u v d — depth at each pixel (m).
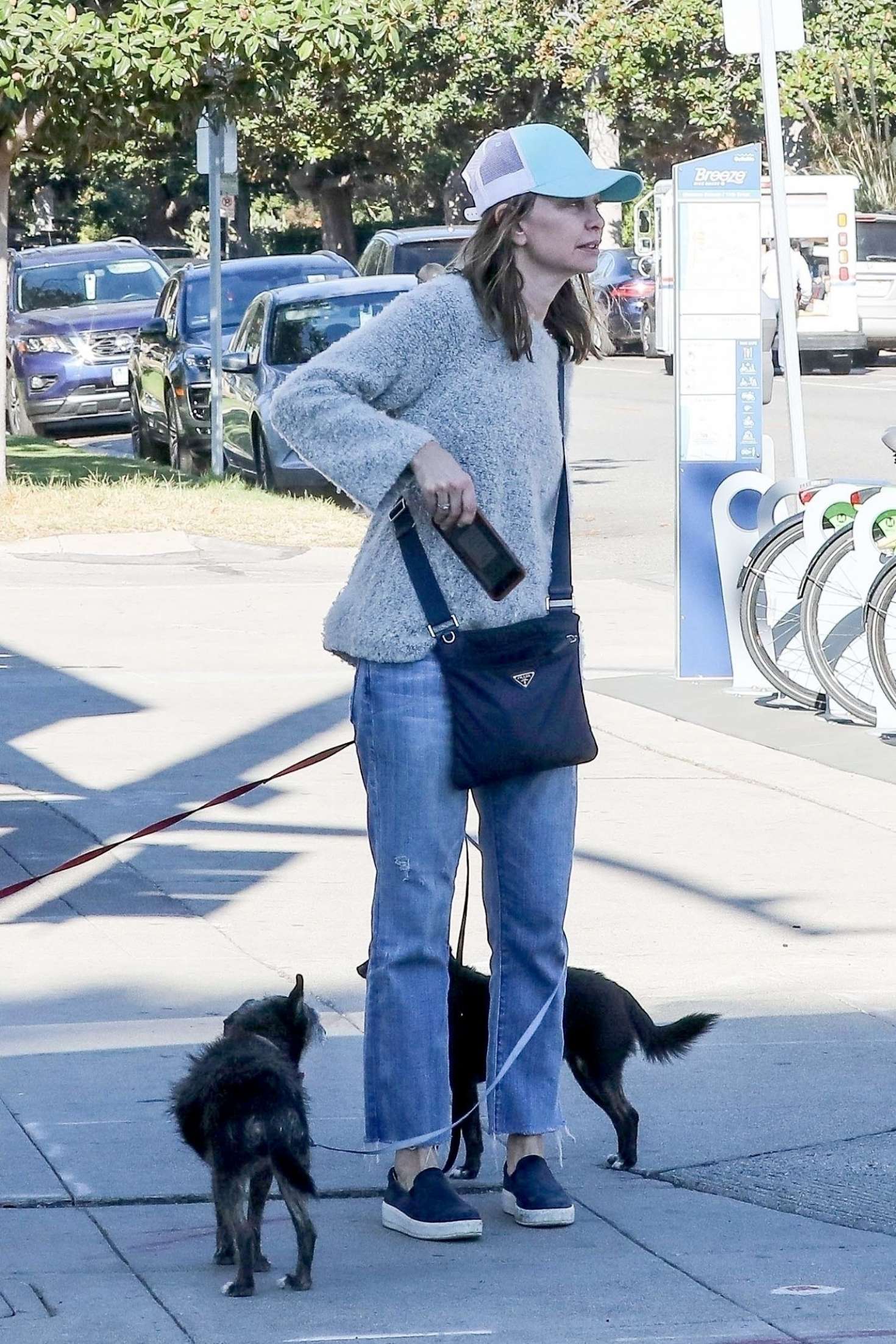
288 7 25.25
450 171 80.06
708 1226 6.92
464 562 6.44
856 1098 8.20
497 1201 7.27
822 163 63.91
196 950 10.42
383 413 6.48
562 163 6.53
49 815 13.20
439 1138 6.81
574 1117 8.20
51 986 9.75
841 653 15.93
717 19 67.94
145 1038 8.81
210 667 18.09
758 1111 8.06
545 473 6.75
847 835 12.80
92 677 17.59
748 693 17.11
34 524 25.09
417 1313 6.05
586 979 7.55
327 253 37.66
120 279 42.47
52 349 39.94
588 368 54.62
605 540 26.20
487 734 6.58
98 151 28.08
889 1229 6.86
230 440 31.28
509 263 6.55
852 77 64.25
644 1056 8.30
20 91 24.89
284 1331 5.88
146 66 24.95
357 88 70.56
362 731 6.77
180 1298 6.17
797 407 17.62
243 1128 6.16
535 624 6.70
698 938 10.65
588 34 68.50
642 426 39.94
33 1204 6.99
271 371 29.36
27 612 20.78
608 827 13.03
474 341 6.59
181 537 24.73
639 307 56.84
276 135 75.38
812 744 15.32
